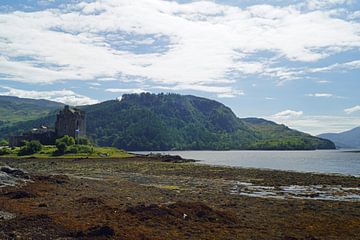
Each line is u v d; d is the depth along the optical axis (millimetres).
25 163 103125
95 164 102812
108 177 67125
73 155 129375
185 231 25094
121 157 131625
